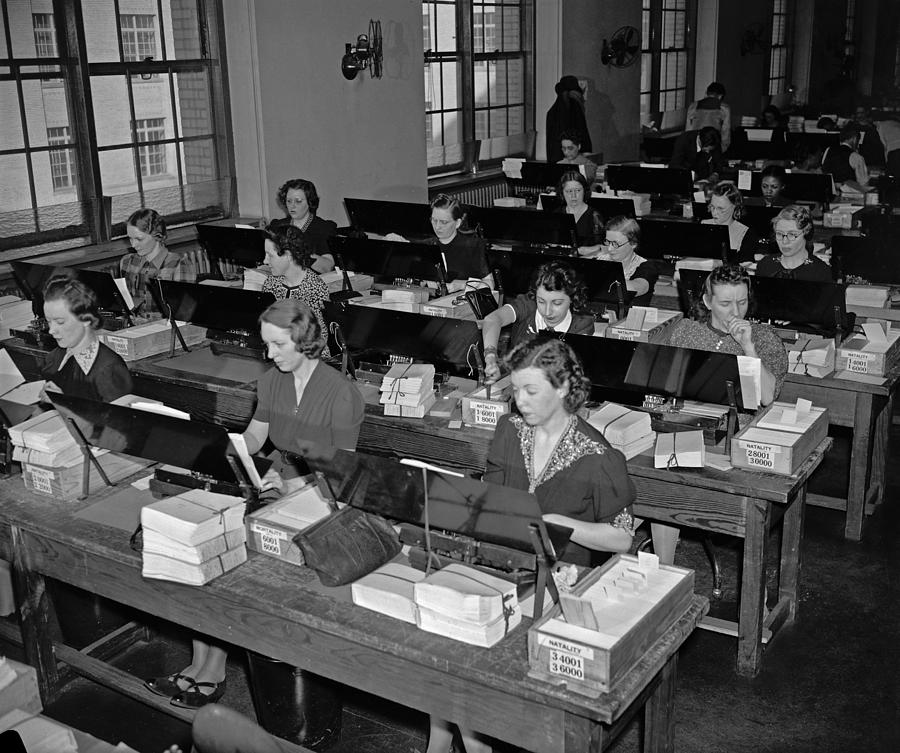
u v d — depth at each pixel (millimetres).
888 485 5562
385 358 4699
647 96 14953
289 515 3051
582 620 2426
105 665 3740
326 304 4680
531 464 3016
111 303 5445
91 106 7414
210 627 3029
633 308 4988
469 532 2701
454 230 5957
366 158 9414
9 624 4223
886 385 4508
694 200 8891
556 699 2363
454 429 4062
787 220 5203
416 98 9914
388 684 2707
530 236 6949
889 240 5918
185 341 5336
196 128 8242
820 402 4746
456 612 2547
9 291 6812
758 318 4910
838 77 19078
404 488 2740
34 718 2629
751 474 3617
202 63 8188
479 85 11359
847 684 3836
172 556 2936
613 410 3898
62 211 7395
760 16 17562
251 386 4633
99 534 3221
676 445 3680
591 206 7484
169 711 3566
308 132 8758
